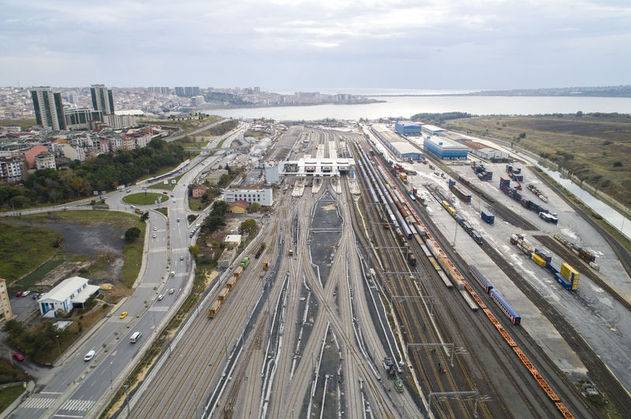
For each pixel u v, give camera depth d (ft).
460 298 378.32
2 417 243.60
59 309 337.31
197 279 406.00
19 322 312.50
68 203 609.83
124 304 363.76
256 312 354.74
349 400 261.44
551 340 319.47
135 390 266.77
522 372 286.05
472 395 264.93
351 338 321.32
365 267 436.35
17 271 399.03
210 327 334.03
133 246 467.93
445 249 476.95
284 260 451.94
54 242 457.68
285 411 252.21
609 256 466.29
